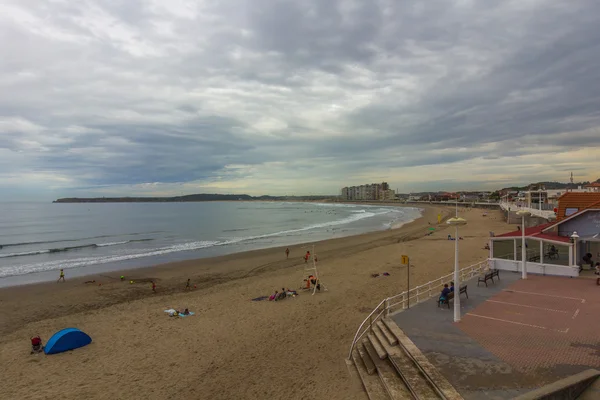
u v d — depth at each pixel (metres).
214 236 63.56
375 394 9.95
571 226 21.05
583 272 20.17
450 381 8.95
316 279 24.48
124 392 12.04
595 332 11.67
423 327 12.77
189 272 31.83
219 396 11.55
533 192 75.81
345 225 82.31
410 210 158.00
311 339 15.71
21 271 33.50
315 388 11.38
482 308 14.69
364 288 24.05
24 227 80.81
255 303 21.45
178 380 12.72
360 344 13.85
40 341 15.43
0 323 19.22
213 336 16.58
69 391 12.15
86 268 34.66
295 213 147.50
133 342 16.12
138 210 177.00
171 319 19.02
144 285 27.17
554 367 9.45
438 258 34.62
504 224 66.12
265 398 11.20
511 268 21.61
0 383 12.74
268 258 38.06
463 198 192.25
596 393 8.49
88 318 19.47
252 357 14.27
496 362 9.90
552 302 15.10
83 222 95.62
